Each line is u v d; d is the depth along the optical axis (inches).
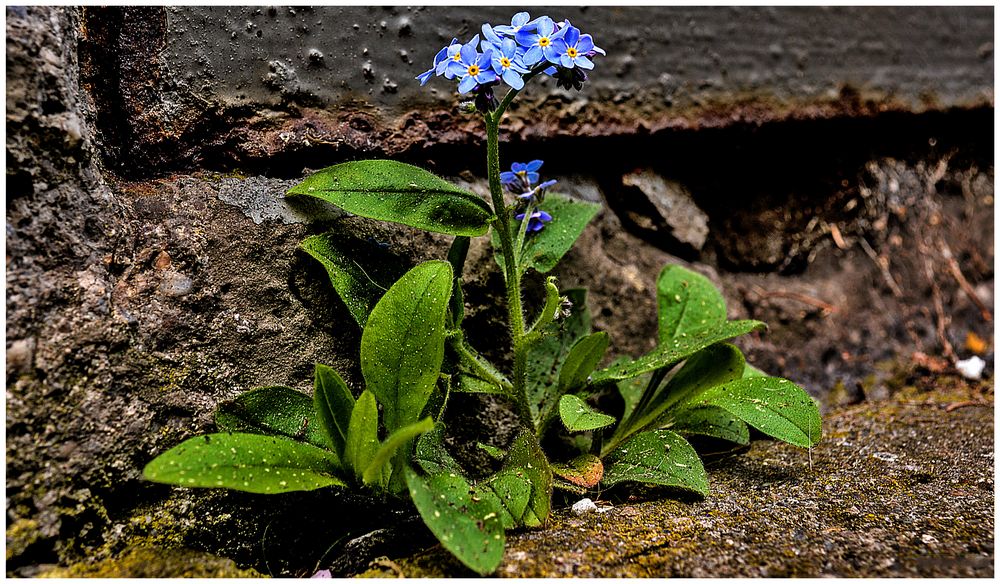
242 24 16.3
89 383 14.7
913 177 20.9
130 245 15.3
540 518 14.9
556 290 15.6
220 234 15.7
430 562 14.5
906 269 20.6
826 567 14.2
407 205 15.4
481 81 14.7
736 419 16.5
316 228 16.1
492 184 15.4
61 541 14.4
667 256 19.0
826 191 20.2
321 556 15.5
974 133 21.6
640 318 18.4
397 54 17.0
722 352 16.3
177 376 15.2
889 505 15.3
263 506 15.3
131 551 14.6
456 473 15.4
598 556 14.4
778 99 19.3
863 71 19.9
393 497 15.3
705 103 18.8
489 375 15.9
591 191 18.4
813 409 15.4
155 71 16.0
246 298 15.7
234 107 16.3
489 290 17.0
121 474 14.7
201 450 14.2
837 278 20.2
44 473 14.4
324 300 16.0
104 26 15.8
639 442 15.9
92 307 14.8
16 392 14.3
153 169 16.0
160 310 15.2
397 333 14.9
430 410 15.5
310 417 15.3
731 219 19.6
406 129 17.0
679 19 18.6
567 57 14.9
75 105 15.1
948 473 16.1
